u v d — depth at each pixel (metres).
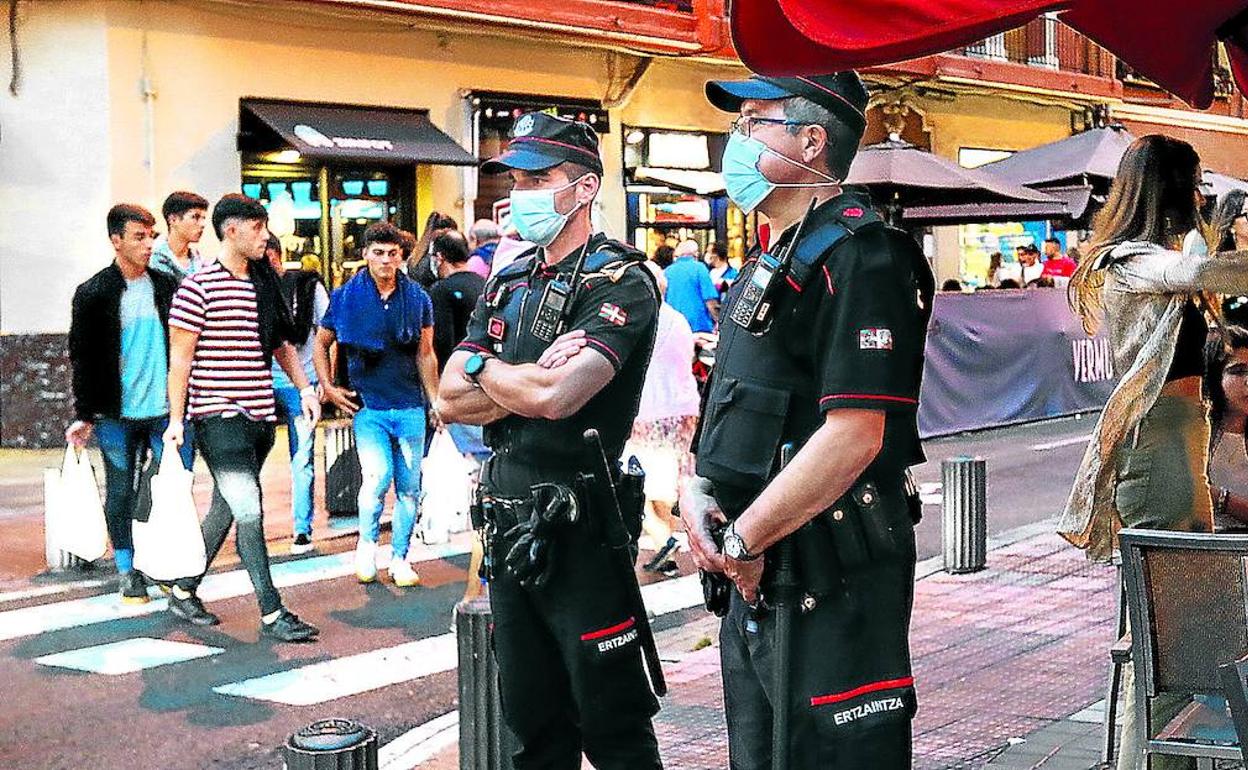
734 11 3.30
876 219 3.35
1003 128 30.17
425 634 8.12
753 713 3.56
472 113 19.72
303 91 18.05
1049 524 10.96
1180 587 3.75
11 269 16.80
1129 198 4.32
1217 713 4.01
